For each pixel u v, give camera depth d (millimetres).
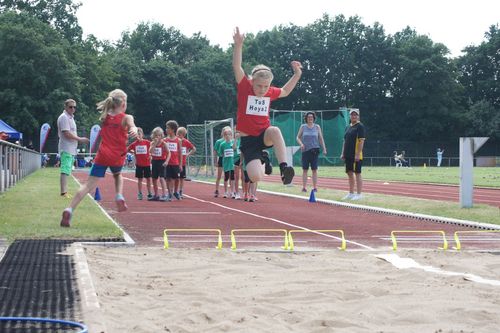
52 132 55594
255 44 81812
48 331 4156
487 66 78500
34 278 5848
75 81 56562
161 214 12648
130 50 82250
